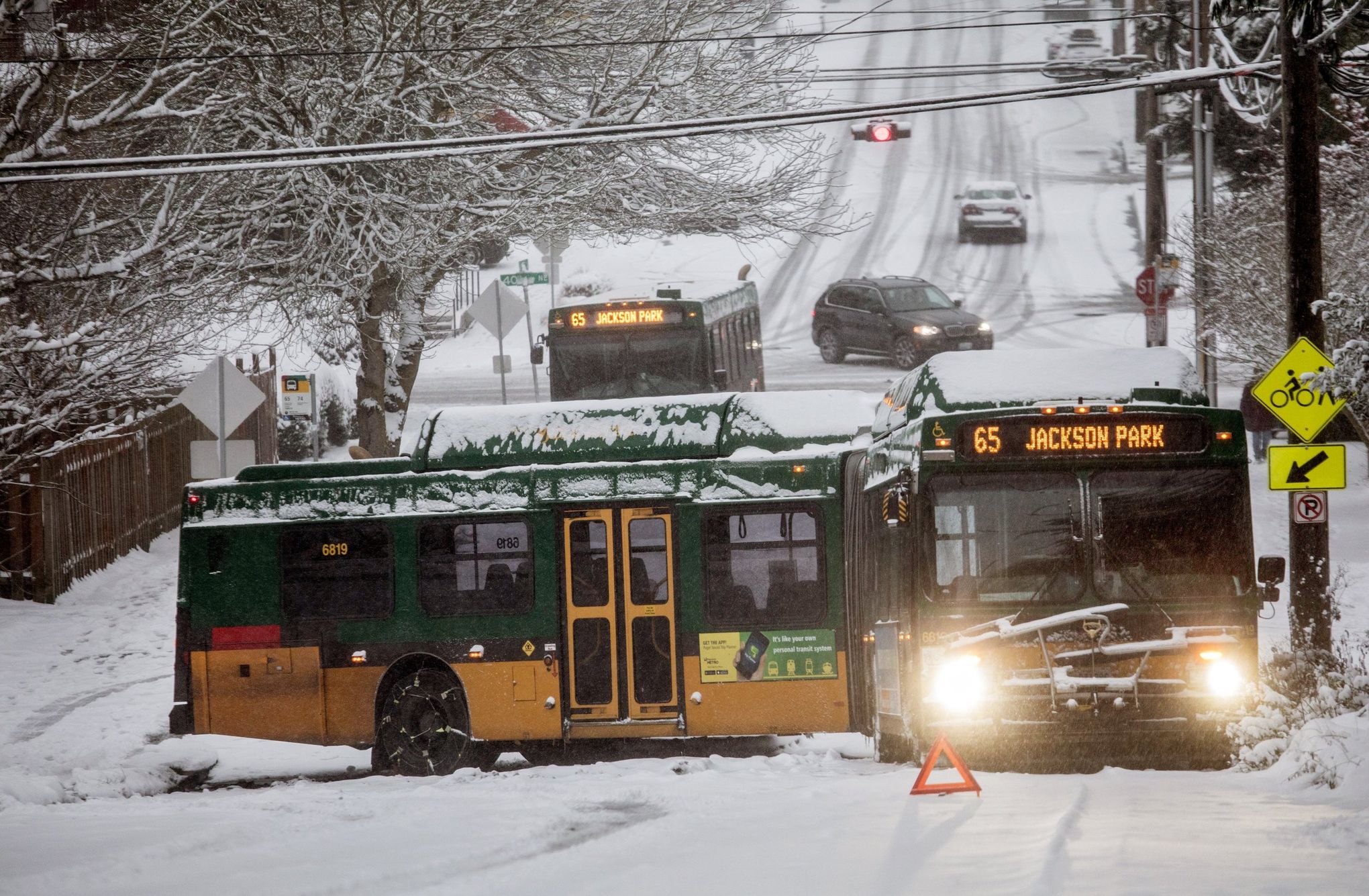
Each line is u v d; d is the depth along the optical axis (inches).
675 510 2153.1
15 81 3676.2
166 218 3506.4
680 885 1193.4
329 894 1208.2
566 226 4402.1
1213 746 1775.3
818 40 4714.6
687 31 4525.1
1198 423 1811.0
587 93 4512.8
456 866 1320.1
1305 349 2301.9
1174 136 7239.2
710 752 2282.2
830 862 1253.1
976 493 1808.6
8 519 3503.9
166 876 1284.4
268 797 1892.2
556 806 1656.0
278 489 2262.6
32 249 3710.6
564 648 2170.3
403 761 2209.6
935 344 6087.6
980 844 1298.0
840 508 2130.9
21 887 1254.3
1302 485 2299.5
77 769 2064.5
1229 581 1790.1
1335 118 4284.0
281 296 4168.3
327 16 4234.7
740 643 2123.5
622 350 3939.5
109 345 3447.3
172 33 3634.4
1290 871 1158.3
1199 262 4379.9
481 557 2197.3
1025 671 1766.7
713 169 4574.3
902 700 1855.3
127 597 3604.8
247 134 4338.1
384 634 2208.4
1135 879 1129.4
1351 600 3002.0
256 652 2237.9
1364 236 3959.2
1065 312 7244.1
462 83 4183.1
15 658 3002.0
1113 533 1796.3
